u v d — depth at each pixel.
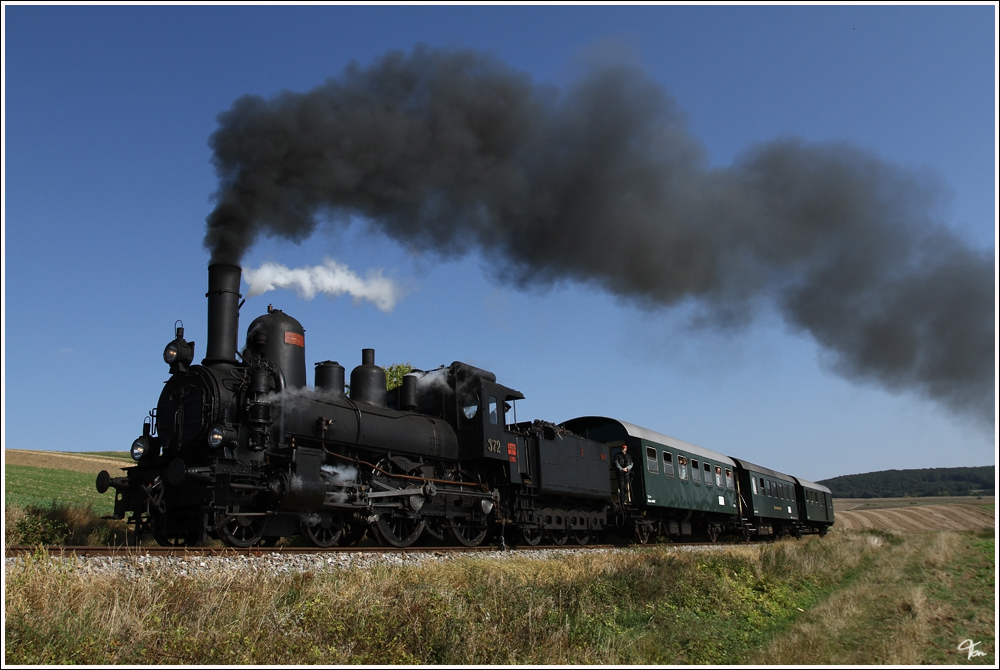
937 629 9.99
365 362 14.66
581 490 18.02
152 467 11.60
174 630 7.12
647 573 11.58
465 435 15.23
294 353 12.32
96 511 18.20
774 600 11.84
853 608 11.27
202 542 11.13
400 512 13.46
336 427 12.52
